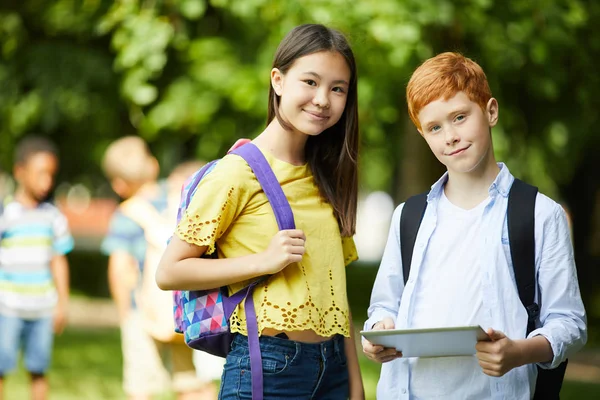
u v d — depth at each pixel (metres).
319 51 3.83
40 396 8.40
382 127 15.68
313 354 3.83
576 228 21.50
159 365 7.29
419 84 3.72
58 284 8.53
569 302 3.58
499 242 3.65
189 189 3.91
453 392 3.67
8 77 15.85
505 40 12.34
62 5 15.34
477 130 3.67
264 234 3.81
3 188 18.16
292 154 4.00
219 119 14.34
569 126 14.93
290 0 11.33
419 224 3.85
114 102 16.20
